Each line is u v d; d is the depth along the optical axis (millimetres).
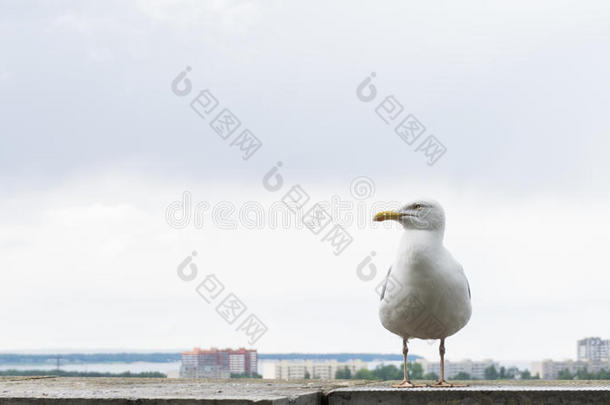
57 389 9609
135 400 8109
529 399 8414
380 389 8859
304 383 11047
